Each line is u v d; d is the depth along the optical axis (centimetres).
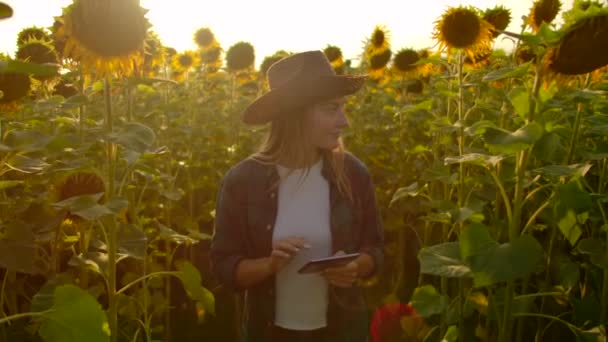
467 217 308
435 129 360
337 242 265
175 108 659
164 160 641
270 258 247
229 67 793
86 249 311
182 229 591
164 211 563
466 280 364
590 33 217
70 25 251
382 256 280
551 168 248
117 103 639
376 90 760
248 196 267
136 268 422
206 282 574
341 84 251
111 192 269
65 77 335
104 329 175
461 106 381
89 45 253
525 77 297
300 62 263
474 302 329
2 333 307
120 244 270
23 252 256
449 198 417
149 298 398
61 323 175
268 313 264
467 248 245
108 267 261
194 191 709
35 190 376
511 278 228
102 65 261
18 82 313
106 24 249
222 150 731
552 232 348
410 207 539
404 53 696
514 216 263
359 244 282
